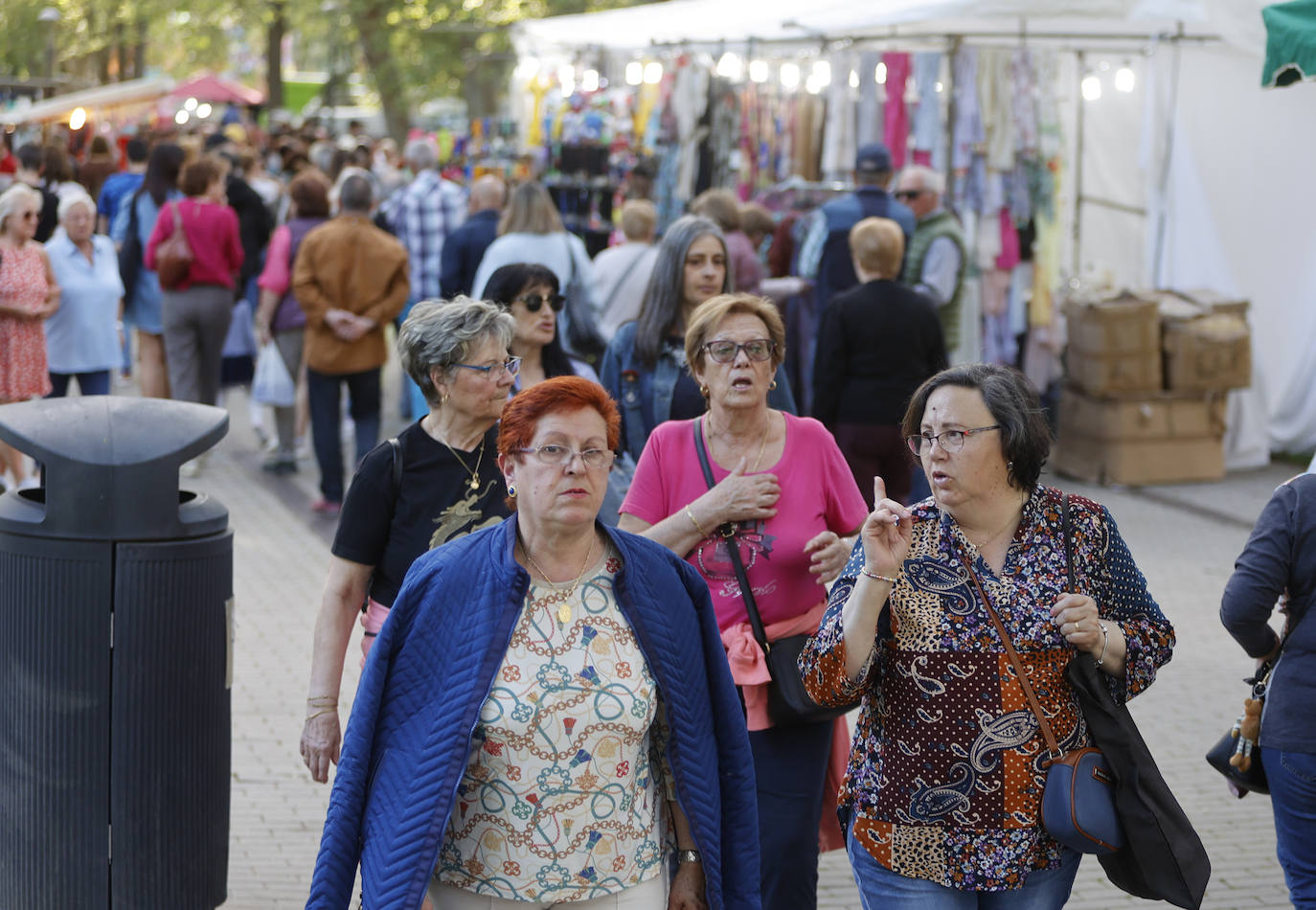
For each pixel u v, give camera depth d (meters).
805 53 26.38
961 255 20.86
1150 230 24.30
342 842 5.80
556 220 17.73
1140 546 19.39
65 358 21.12
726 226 20.27
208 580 8.05
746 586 8.13
